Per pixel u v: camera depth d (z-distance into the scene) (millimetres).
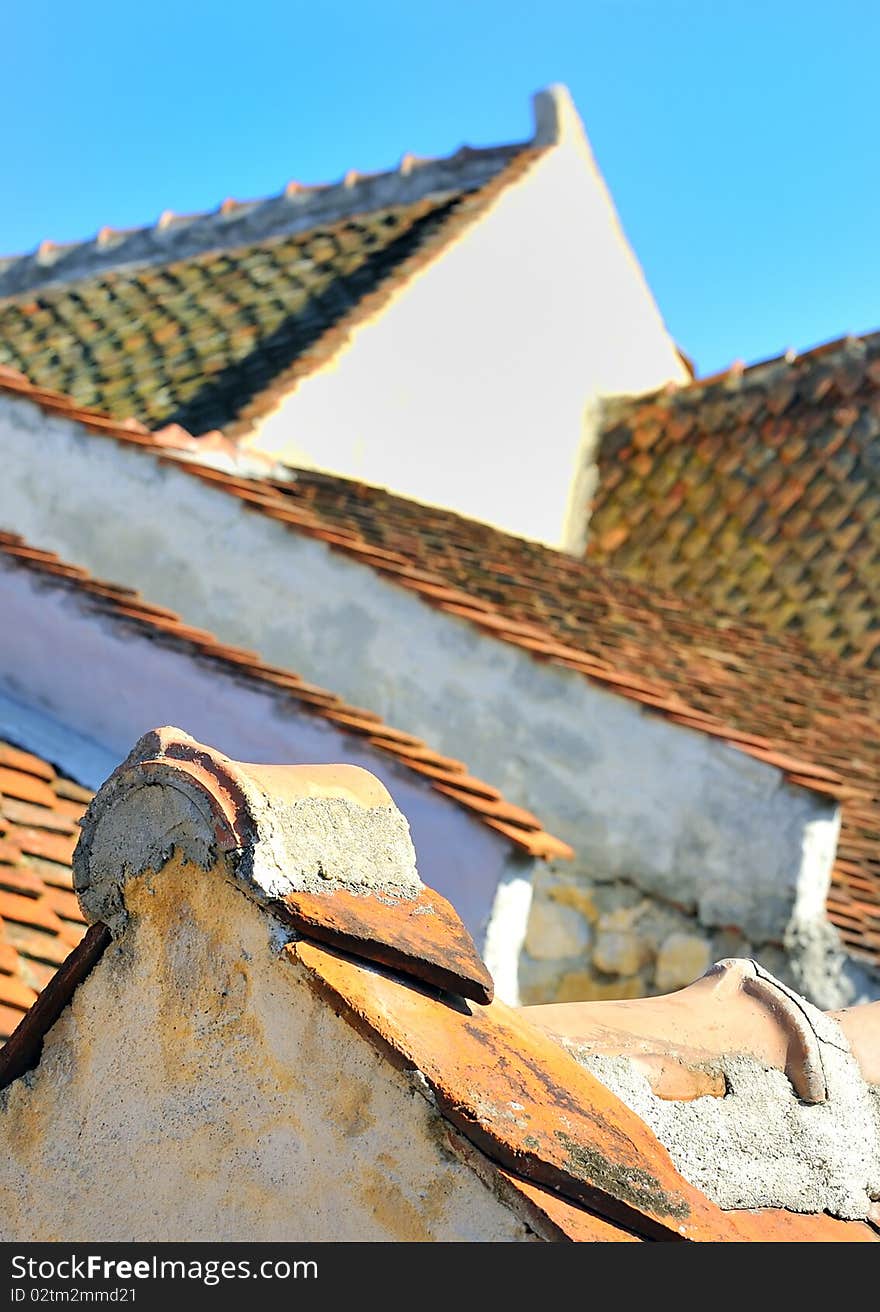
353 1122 1794
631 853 5363
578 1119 1866
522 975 5418
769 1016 2623
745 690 6773
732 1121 2270
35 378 9578
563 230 11453
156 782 1988
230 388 8625
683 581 10445
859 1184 2328
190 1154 1943
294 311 9719
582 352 11766
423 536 7262
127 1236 1983
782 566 10180
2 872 4176
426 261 9750
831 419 10852
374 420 9078
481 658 5512
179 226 11609
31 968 3793
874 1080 2617
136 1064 2023
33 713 5246
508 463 10727
